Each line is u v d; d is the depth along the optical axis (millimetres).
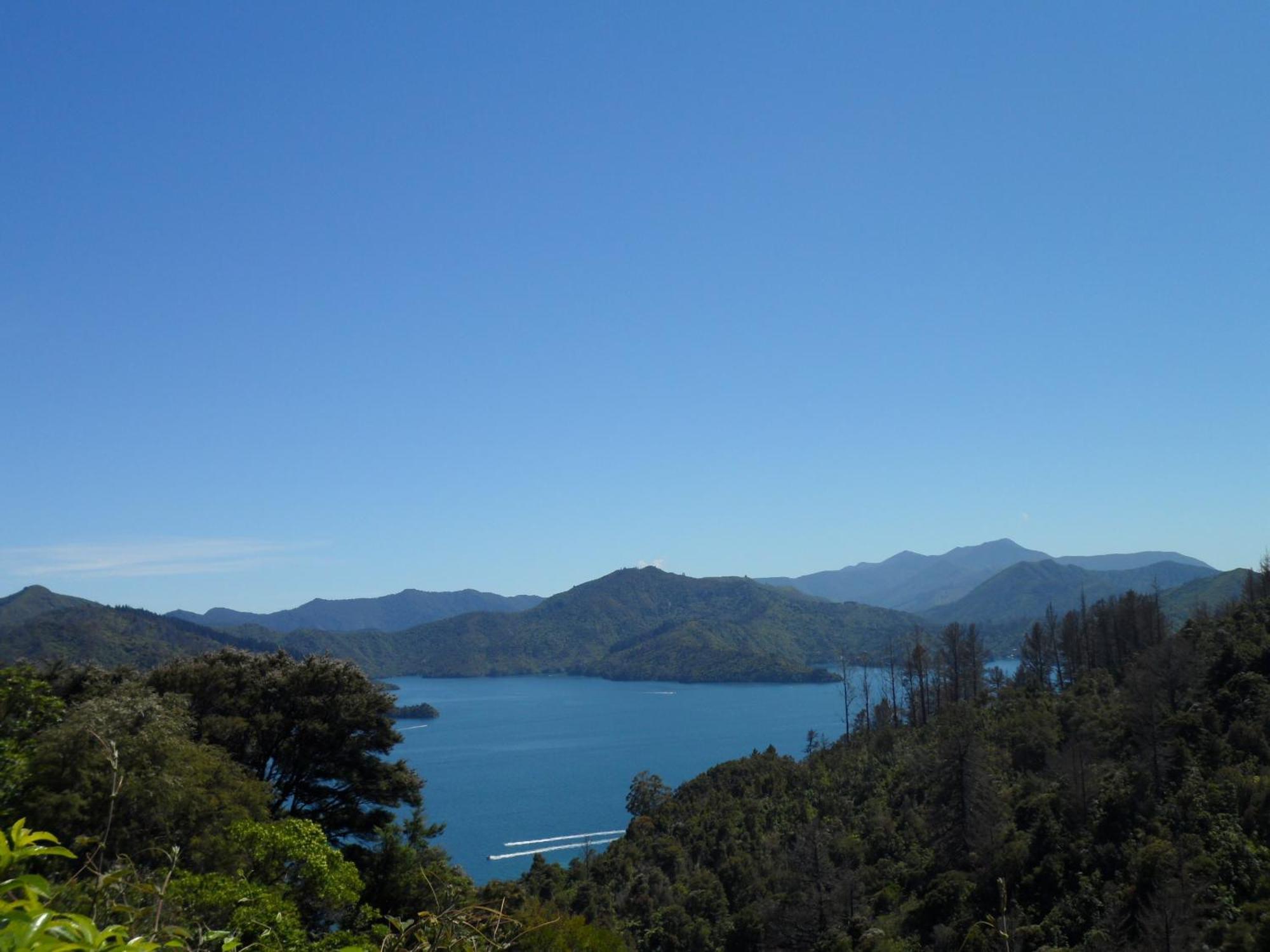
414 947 5016
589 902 51406
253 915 8930
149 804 14219
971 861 41812
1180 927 28250
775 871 49844
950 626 92750
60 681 27297
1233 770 37969
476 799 115312
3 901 2473
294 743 29219
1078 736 50750
